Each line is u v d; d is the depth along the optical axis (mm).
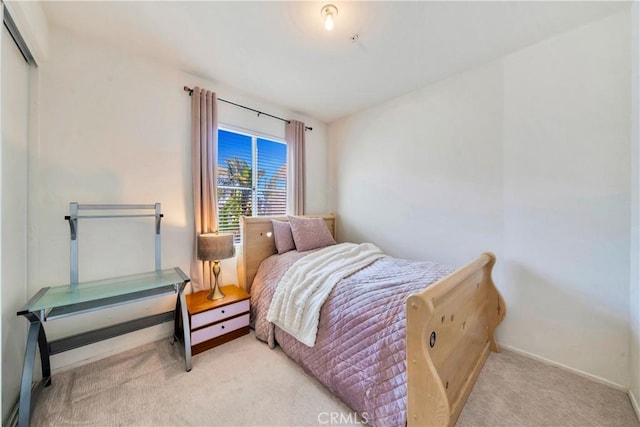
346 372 1466
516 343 2000
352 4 1523
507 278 2041
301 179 3178
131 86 2016
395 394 1257
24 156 1560
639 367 1438
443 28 1728
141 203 2066
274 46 1930
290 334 1877
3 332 1328
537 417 1396
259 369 1779
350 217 3324
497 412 1427
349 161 3326
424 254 2572
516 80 1978
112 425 1330
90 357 1842
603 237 1662
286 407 1453
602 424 1356
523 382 1668
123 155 1984
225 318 2127
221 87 2545
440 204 2441
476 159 2199
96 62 1868
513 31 1757
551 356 1850
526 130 1938
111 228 1936
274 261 2436
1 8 1156
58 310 1456
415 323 1099
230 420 1365
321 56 2053
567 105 1773
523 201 1960
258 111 2838
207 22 1687
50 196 1697
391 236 2867
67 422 1342
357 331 1482
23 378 1283
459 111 2297
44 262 1678
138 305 2059
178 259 2264
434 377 1058
